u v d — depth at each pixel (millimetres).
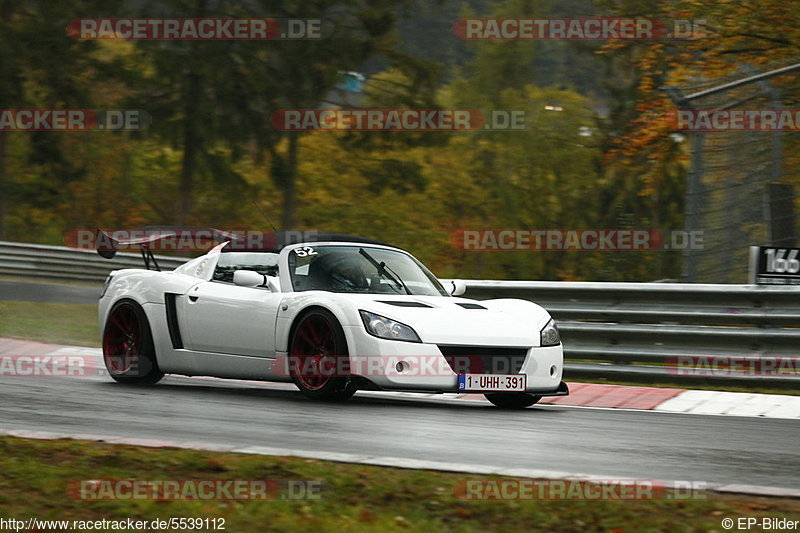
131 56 132125
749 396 30969
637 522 13797
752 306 33719
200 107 126250
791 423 25828
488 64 162125
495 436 22109
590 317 36531
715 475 17828
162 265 88000
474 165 163375
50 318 54688
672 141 79938
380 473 17047
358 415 25156
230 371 30344
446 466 17547
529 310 29703
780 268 34500
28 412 24359
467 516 14234
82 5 127938
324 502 14969
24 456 17984
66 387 30312
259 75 124625
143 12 129250
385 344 26656
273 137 129125
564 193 152125
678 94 43594
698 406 29562
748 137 42688
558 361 28547
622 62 120562
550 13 139500
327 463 17859
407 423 23891
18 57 124938
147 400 27547
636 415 27219
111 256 34250
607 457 19562
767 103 46031
